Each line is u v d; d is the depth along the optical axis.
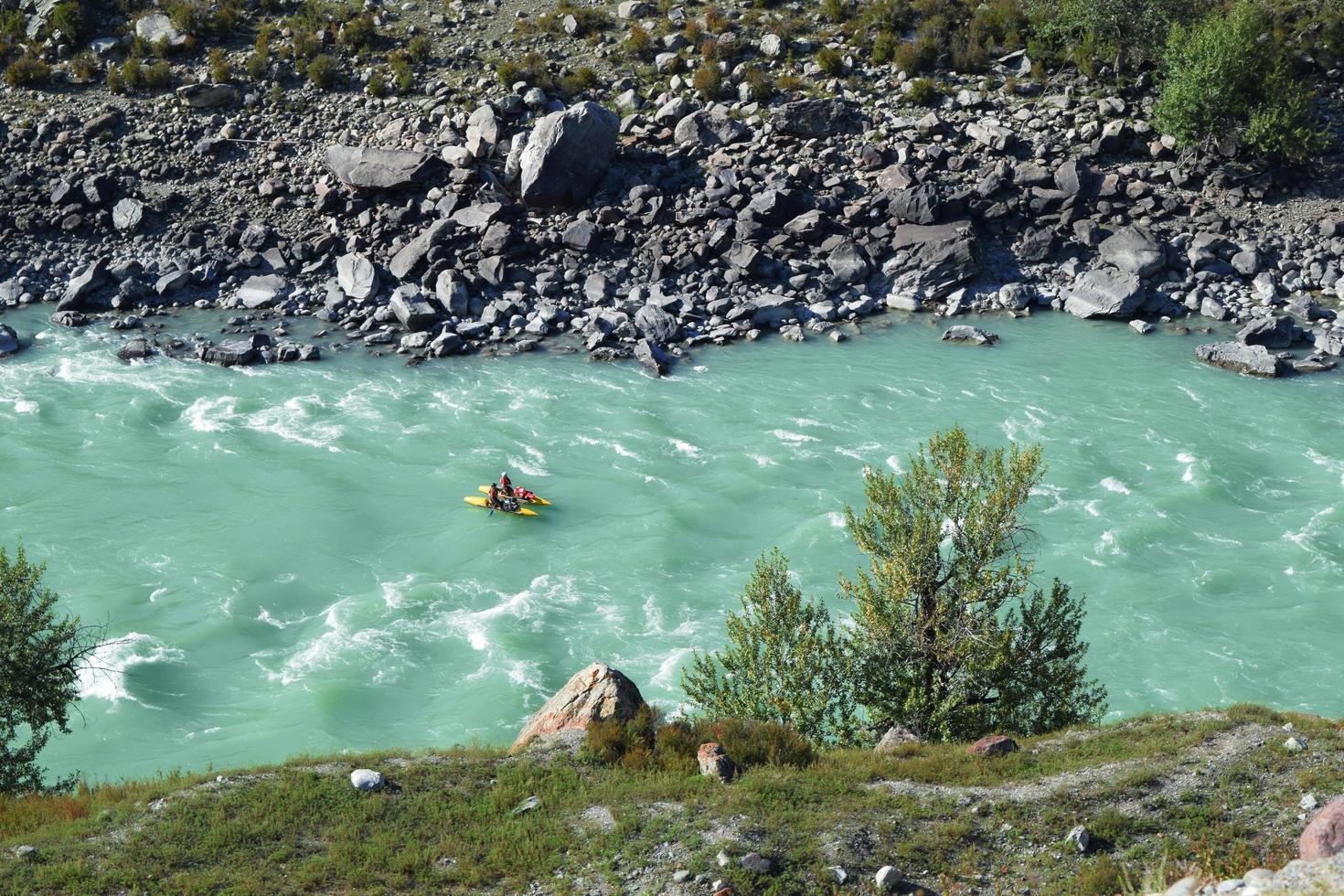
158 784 24.47
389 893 20.64
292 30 80.12
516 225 66.75
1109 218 68.19
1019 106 74.12
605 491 45.81
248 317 61.34
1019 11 79.69
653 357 57.06
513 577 40.28
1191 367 56.72
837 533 42.34
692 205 67.69
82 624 36.53
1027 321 62.84
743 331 61.00
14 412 50.44
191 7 79.56
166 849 21.47
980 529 27.39
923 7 80.38
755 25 80.50
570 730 26.20
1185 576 39.84
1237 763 23.12
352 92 76.00
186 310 62.50
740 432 50.59
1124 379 55.44
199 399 52.62
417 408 52.56
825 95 75.00
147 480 45.66
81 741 31.77
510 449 48.94
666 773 24.05
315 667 35.25
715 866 20.89
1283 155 70.69
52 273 64.44
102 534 41.94
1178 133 69.81
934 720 27.83
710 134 71.69
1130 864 20.45
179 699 33.72
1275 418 51.06
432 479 46.50
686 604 38.72
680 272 64.75
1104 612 38.03
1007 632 27.44
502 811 23.00
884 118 73.38
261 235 66.31
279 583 39.53
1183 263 65.44
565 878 20.98
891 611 27.95
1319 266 64.12
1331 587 39.00
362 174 67.62
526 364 57.41
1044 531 42.59
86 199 67.75
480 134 69.69
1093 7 74.00
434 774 24.23
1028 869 20.69
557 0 84.19
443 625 37.53
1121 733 25.58
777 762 24.70
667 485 46.09
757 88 74.56
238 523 42.91
